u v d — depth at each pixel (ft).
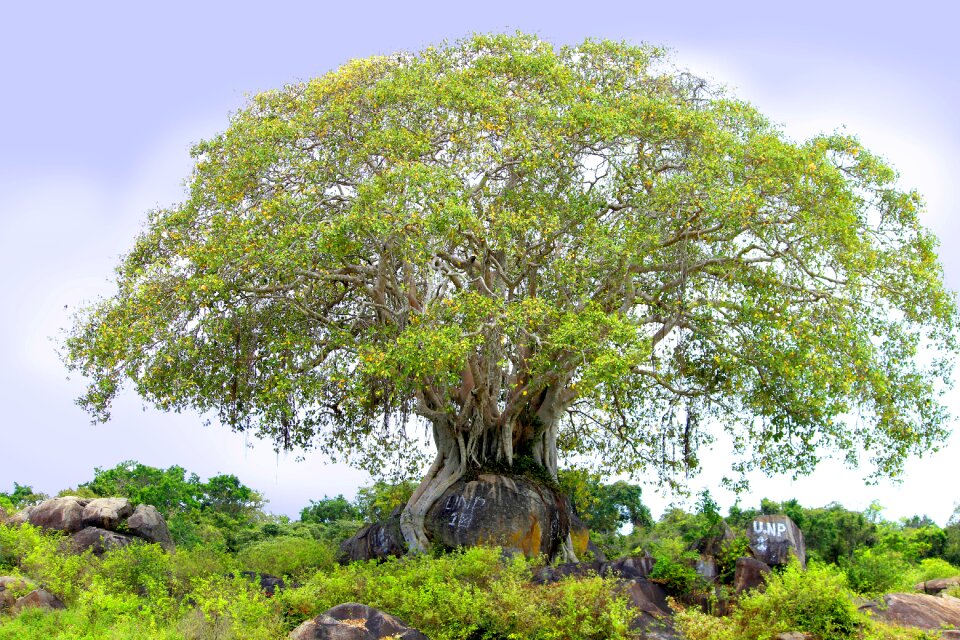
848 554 83.82
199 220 80.79
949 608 57.26
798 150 75.56
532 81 81.25
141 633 53.16
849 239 74.13
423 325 70.64
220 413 81.15
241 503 134.92
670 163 82.33
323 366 79.51
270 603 56.85
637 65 85.20
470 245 81.25
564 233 79.87
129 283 78.38
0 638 52.49
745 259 78.79
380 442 96.73
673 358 86.53
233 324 75.82
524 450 86.84
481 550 65.77
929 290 77.10
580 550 85.15
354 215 70.69
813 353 72.43
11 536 69.26
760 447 84.74
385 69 83.15
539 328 77.41
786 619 53.83
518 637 55.57
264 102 84.84
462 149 77.82
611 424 96.53
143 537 77.92
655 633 56.70
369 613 54.49
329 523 137.08
